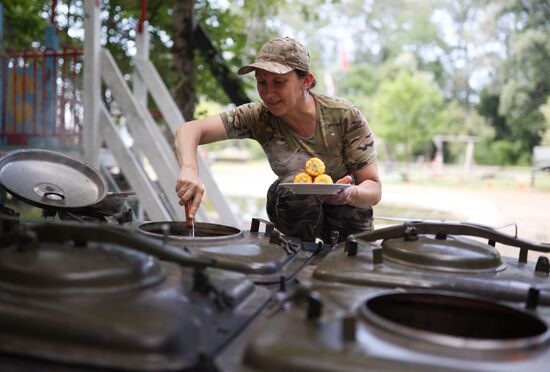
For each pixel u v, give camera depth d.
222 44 6.20
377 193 2.20
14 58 3.88
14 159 1.84
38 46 6.04
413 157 27.73
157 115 5.82
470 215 6.41
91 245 1.12
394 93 22.12
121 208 1.94
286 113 2.21
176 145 2.17
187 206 1.92
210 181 4.06
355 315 0.88
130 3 5.70
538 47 26.19
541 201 8.61
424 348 0.79
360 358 0.76
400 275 1.25
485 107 28.84
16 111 3.91
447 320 1.08
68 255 1.01
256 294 1.18
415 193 10.30
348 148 2.29
